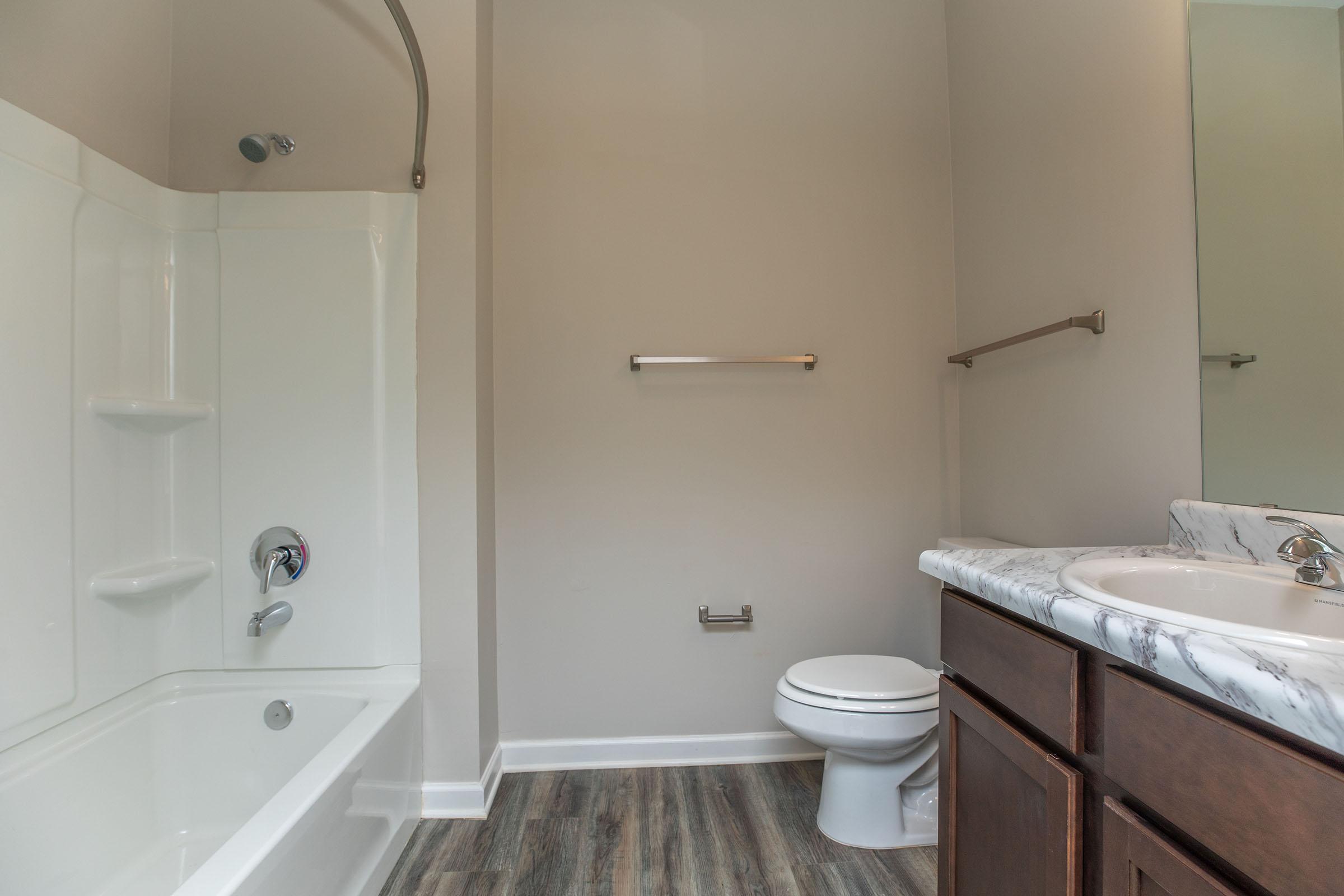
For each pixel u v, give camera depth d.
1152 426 1.29
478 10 1.84
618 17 2.08
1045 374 1.65
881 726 1.51
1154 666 0.65
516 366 2.03
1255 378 1.05
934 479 2.11
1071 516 1.56
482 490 1.84
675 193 2.07
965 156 2.04
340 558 1.75
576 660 2.04
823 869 1.52
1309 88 0.96
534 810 1.79
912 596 2.10
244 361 1.74
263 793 1.65
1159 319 1.27
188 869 1.50
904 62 2.12
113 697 1.52
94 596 1.47
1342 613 0.77
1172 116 1.23
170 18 1.80
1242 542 1.05
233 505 1.73
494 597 2.00
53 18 1.44
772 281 2.09
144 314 1.64
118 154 1.62
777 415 2.08
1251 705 0.55
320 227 1.75
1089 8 1.46
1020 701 0.91
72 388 1.42
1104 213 1.42
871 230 2.11
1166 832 0.67
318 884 1.18
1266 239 1.02
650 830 1.69
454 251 1.79
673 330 2.07
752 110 2.10
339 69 1.81
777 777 1.96
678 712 2.06
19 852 1.22
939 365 2.11
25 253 1.30
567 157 2.05
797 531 2.08
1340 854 0.48
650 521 2.05
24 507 1.29
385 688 1.72
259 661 1.74
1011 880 0.95
